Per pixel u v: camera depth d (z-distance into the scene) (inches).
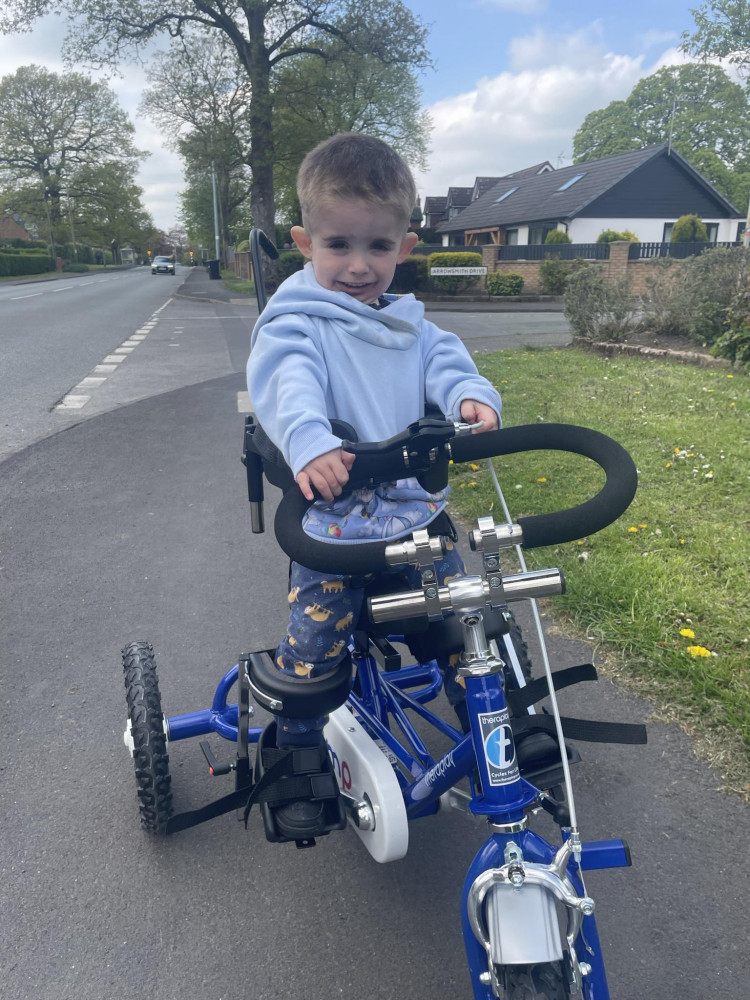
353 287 68.4
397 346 69.4
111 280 2048.5
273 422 62.6
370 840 76.2
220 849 98.5
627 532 176.2
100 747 117.6
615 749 113.4
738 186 2416.3
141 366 458.9
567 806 63.6
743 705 116.0
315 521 66.1
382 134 1672.0
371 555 53.6
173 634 149.7
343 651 76.4
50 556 185.6
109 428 303.1
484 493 210.1
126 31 1047.0
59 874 94.2
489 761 59.4
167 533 199.6
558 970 55.5
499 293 1037.8
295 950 83.9
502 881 56.3
